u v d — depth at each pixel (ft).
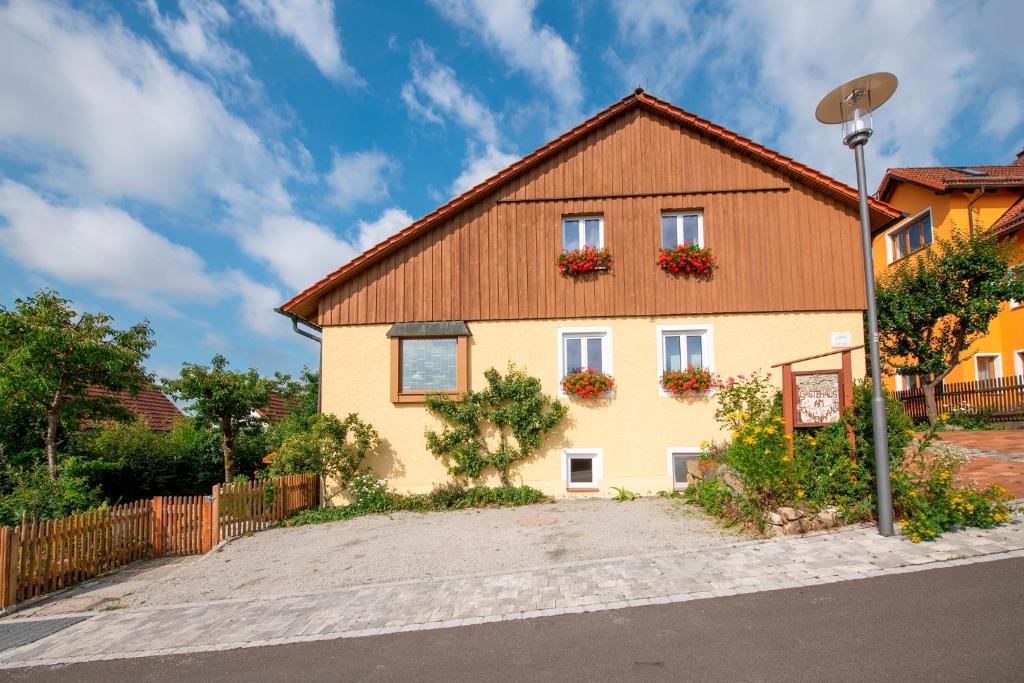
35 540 24.94
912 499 21.80
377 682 13.85
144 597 23.57
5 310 42.24
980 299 45.47
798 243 36.24
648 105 37.68
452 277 37.76
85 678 15.80
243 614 20.18
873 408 22.00
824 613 15.47
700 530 24.89
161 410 81.41
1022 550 19.01
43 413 44.45
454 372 37.06
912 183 62.54
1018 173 64.85
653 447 35.55
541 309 37.11
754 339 35.78
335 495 36.83
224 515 31.35
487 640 15.72
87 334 43.16
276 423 78.13
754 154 36.52
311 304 38.60
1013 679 11.67
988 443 38.06
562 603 17.98
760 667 12.93
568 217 38.04
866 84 21.74
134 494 53.31
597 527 27.12
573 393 36.09
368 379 37.35
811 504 23.20
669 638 14.82
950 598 15.76
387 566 24.00
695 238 37.60
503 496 34.86
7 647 19.22
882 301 51.19
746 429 25.07
